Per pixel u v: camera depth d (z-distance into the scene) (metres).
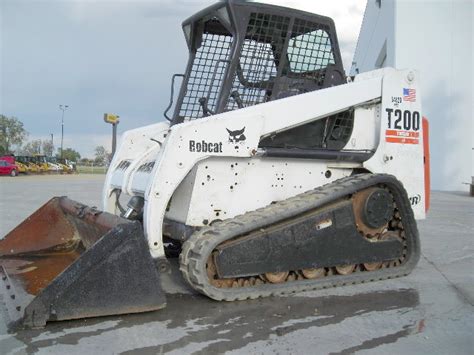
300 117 5.02
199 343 3.44
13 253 5.25
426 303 4.45
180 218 4.77
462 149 21.84
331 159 5.21
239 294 4.36
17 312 3.71
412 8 21.83
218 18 5.25
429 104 21.94
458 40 21.72
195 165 4.59
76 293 3.70
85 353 3.26
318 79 5.50
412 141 5.74
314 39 5.44
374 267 5.27
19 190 19.05
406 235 5.42
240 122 4.67
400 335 3.65
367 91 5.46
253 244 4.40
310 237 4.70
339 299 4.53
